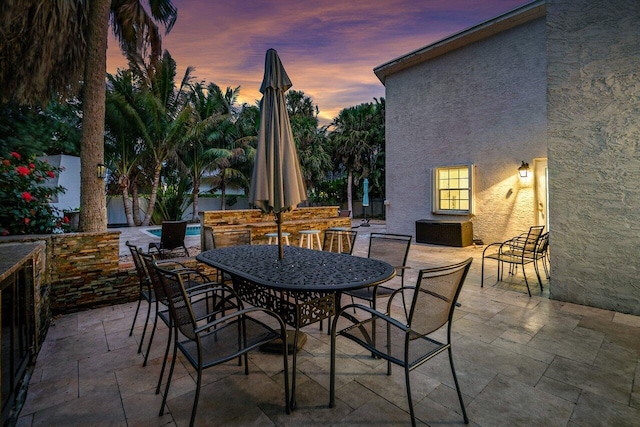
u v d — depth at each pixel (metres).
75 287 3.49
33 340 2.39
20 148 6.77
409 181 9.23
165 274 1.79
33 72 4.24
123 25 6.03
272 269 2.40
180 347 1.84
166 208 14.69
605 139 3.31
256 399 1.94
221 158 14.59
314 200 19.92
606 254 3.36
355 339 1.93
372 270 2.34
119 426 1.71
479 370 2.23
